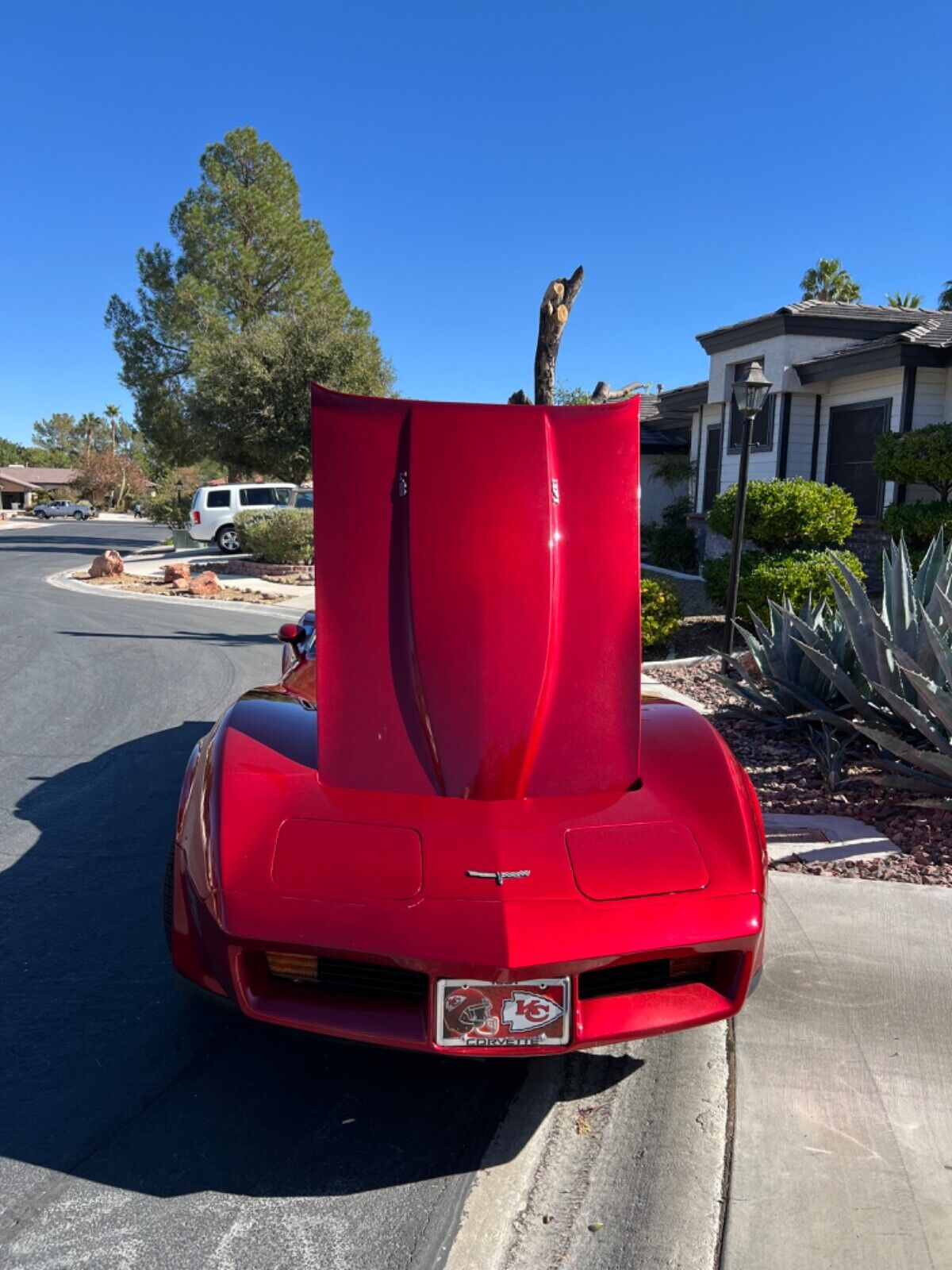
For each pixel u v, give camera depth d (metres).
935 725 5.27
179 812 2.88
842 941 3.62
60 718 7.38
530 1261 2.17
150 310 35.31
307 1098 2.74
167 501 31.98
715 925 2.44
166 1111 2.66
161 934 3.74
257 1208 2.30
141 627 12.95
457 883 2.44
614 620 2.99
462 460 3.01
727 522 11.34
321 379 26.41
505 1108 2.72
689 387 18.47
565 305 8.38
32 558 26.61
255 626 13.28
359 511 3.00
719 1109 2.71
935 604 5.81
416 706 2.86
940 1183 2.41
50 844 4.67
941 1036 3.04
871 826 4.82
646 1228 2.28
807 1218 2.30
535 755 2.81
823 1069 2.88
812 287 35.22
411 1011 2.41
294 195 35.44
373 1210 2.31
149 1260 2.13
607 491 3.07
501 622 2.90
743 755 6.08
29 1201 2.30
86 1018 3.13
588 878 2.48
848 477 14.62
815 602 10.33
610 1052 3.00
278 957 2.48
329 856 2.51
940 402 13.22
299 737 3.05
